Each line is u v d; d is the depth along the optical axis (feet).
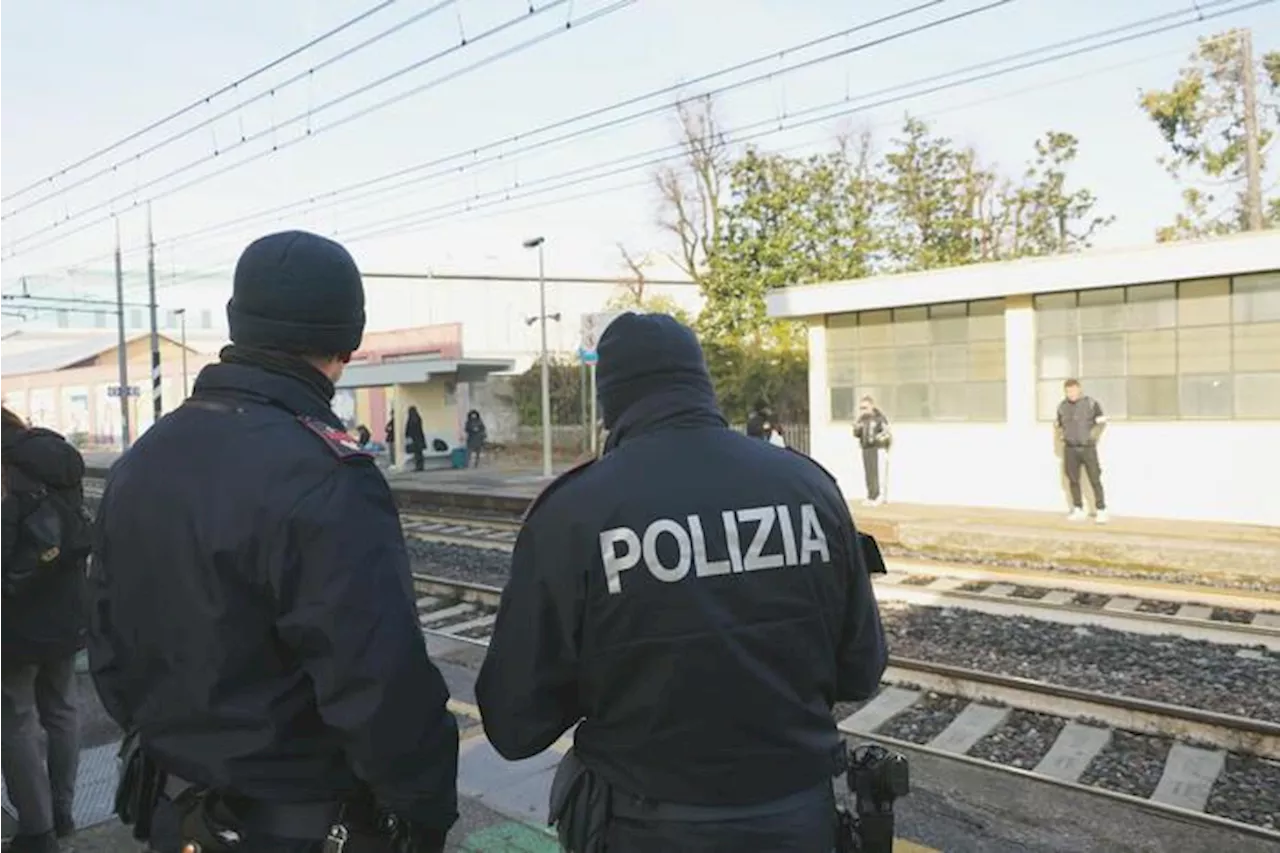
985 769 16.01
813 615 6.27
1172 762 16.16
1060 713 18.38
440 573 36.29
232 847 5.73
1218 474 42.29
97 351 179.01
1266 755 16.15
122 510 6.09
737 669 5.94
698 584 5.95
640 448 6.43
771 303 55.72
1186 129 79.20
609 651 6.02
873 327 53.42
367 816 6.11
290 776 5.83
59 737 12.53
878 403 53.47
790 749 6.11
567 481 6.40
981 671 21.66
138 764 6.35
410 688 5.72
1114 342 45.34
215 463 5.87
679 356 6.74
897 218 97.60
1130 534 37.47
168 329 263.08
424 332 95.09
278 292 6.27
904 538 41.57
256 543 5.66
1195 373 43.11
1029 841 13.32
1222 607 28.12
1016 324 47.78
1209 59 77.00
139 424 155.02
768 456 6.63
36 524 11.14
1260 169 69.92
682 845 5.90
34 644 11.30
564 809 6.45
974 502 49.83
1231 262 40.52
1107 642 23.36
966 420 50.37
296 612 5.64
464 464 86.69
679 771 5.96
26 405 182.39
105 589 6.25
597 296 192.44
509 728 6.40
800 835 6.06
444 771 5.99
